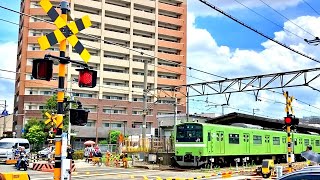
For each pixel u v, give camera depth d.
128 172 27.97
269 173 21.61
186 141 30.69
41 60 9.98
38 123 66.19
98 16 82.69
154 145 36.56
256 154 35.75
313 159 8.66
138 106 85.38
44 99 75.00
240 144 33.75
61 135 10.38
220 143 31.48
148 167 32.50
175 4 94.06
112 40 84.44
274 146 38.84
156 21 89.50
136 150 37.25
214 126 31.17
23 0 80.81
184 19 93.62
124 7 86.31
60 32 10.60
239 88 33.75
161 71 88.50
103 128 80.12
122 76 84.12
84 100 79.25
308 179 5.66
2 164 36.84
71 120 10.49
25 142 40.69
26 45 75.75
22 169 29.28
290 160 20.44
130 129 82.44
